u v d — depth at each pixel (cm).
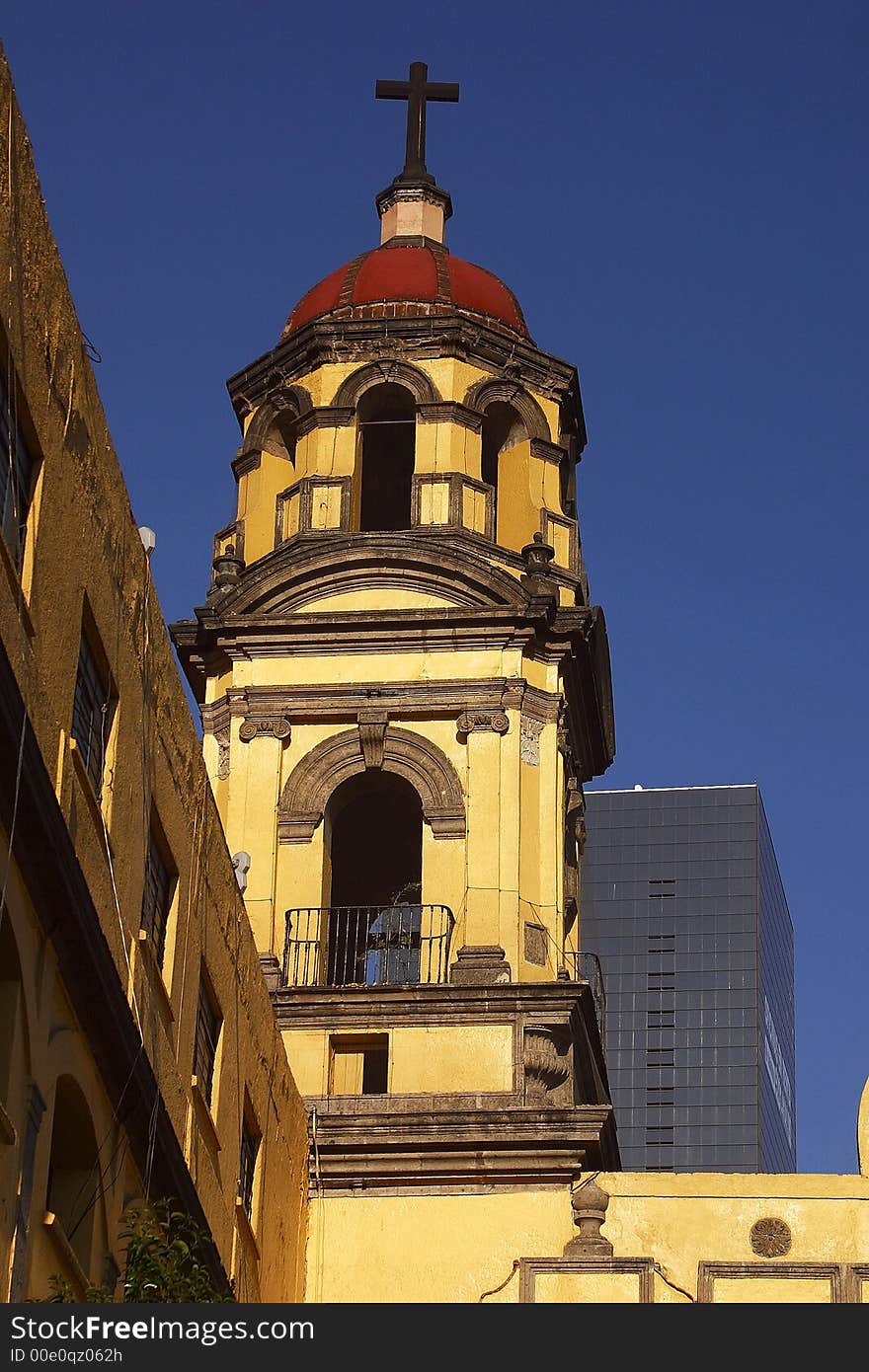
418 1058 3888
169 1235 2581
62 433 2544
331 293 4634
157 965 2923
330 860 4184
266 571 4284
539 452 4509
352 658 4241
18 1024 2373
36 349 2447
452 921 4025
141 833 2850
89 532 2644
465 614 4212
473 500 4353
